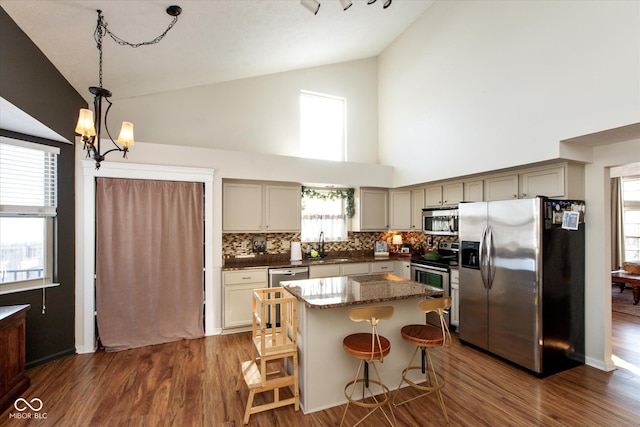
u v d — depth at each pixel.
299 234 5.01
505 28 3.29
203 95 4.44
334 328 2.49
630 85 2.33
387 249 5.48
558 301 2.94
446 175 4.09
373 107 5.70
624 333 4.05
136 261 3.55
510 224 3.09
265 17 3.11
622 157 2.87
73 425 2.17
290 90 5.02
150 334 3.59
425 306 2.33
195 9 2.58
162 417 2.27
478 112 3.62
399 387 2.50
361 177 4.99
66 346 3.25
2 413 2.30
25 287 3.02
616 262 6.93
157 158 3.70
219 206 4.01
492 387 2.69
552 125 2.86
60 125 3.06
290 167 4.48
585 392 2.61
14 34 2.33
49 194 3.17
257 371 2.53
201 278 3.88
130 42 2.85
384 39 5.08
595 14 2.54
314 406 2.40
